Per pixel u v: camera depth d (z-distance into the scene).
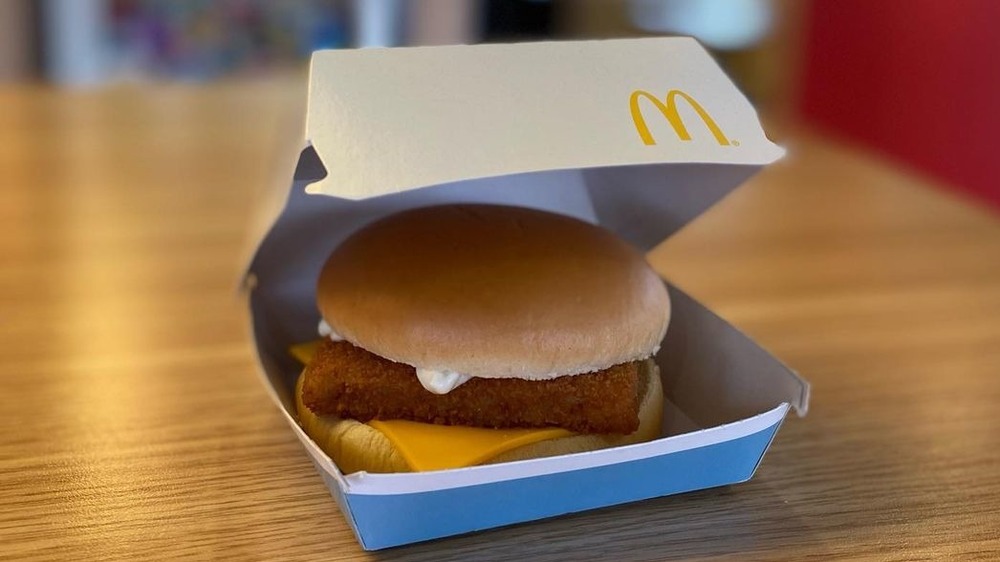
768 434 0.22
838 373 0.31
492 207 0.26
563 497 0.21
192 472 0.24
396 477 0.19
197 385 0.29
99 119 0.66
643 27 1.17
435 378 0.22
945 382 0.31
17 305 0.35
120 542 0.21
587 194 0.30
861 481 0.25
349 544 0.21
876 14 0.93
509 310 0.22
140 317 0.35
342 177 0.18
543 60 0.22
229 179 0.54
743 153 0.21
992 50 0.75
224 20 1.10
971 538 0.22
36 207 0.47
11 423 0.27
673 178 0.27
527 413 0.23
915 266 0.42
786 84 1.11
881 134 0.94
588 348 0.22
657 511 0.23
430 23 1.06
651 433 0.24
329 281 0.25
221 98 0.73
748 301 0.38
